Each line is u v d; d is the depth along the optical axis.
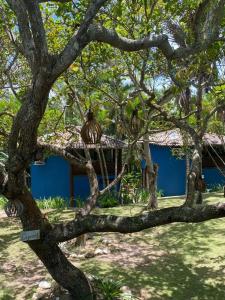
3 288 6.97
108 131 16.03
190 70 6.09
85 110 10.39
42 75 3.98
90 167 8.25
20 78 10.20
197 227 10.95
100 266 7.88
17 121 4.32
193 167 5.20
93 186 8.12
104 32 4.04
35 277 7.51
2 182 4.66
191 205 4.70
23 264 8.37
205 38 4.78
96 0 3.81
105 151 18.28
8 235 11.03
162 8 6.48
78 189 18.31
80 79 8.76
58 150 8.20
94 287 6.17
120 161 18.38
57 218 12.74
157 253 8.78
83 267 7.83
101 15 5.86
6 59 9.55
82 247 9.19
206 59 5.88
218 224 11.20
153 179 13.64
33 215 4.99
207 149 17.89
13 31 8.38
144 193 16.36
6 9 6.39
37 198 18.41
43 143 8.05
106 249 9.02
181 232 10.52
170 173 19.48
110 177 18.22
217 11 4.78
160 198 16.86
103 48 7.18
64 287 5.62
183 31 5.58
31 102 4.18
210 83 6.85
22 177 4.64
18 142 4.56
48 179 18.41
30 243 5.12
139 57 7.41
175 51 4.66
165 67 6.90
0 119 9.86
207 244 9.33
